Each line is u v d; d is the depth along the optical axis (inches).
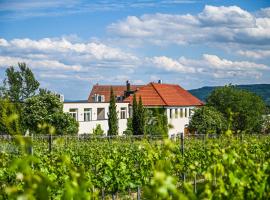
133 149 840.3
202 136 1240.2
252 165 240.4
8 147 620.4
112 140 1227.2
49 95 1845.5
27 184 137.7
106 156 661.9
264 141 848.9
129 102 2500.0
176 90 2967.5
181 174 577.9
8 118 154.3
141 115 2066.9
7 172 403.9
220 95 2982.3
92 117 2241.6
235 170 213.8
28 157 140.3
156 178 144.6
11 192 143.3
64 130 1829.5
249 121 2933.1
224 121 2384.4
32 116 1798.7
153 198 154.4
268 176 214.5
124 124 2393.0
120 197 671.8
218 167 202.1
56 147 884.6
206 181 202.1
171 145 183.9
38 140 1045.2
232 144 298.7
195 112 2390.5
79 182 159.9
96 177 518.0
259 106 2972.4
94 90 3737.7
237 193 202.4
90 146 1023.0
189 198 167.2
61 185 339.9
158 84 2883.9
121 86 3730.3
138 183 547.2
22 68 3577.8
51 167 402.6
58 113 1830.7
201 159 720.3
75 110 2161.7
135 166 622.5
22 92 3572.8
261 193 208.2
